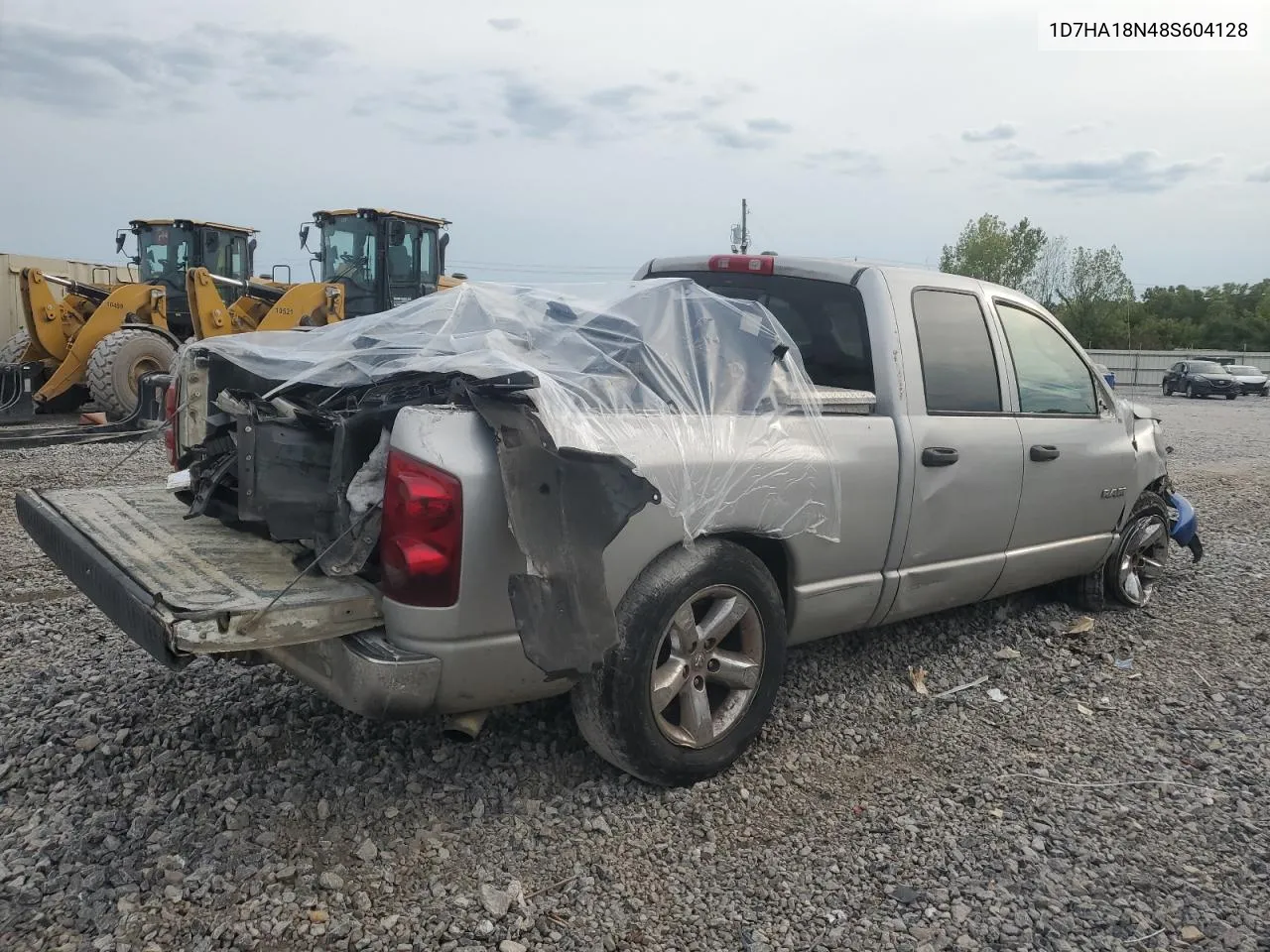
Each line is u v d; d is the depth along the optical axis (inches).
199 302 552.1
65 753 139.6
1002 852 126.7
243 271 661.9
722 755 140.4
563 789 135.9
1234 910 116.0
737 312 151.4
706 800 136.3
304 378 134.3
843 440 154.3
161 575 118.7
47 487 348.2
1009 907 115.1
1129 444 219.3
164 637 102.1
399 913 108.8
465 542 113.6
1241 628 219.3
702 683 138.3
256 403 133.3
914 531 166.9
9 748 140.9
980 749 156.9
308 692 161.5
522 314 148.8
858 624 167.3
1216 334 2760.8
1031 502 190.2
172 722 149.8
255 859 116.3
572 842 124.3
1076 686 183.8
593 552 115.6
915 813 135.8
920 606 175.8
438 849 120.7
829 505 150.9
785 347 152.0
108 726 148.0
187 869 114.2
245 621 105.8
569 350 136.0
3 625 193.9
